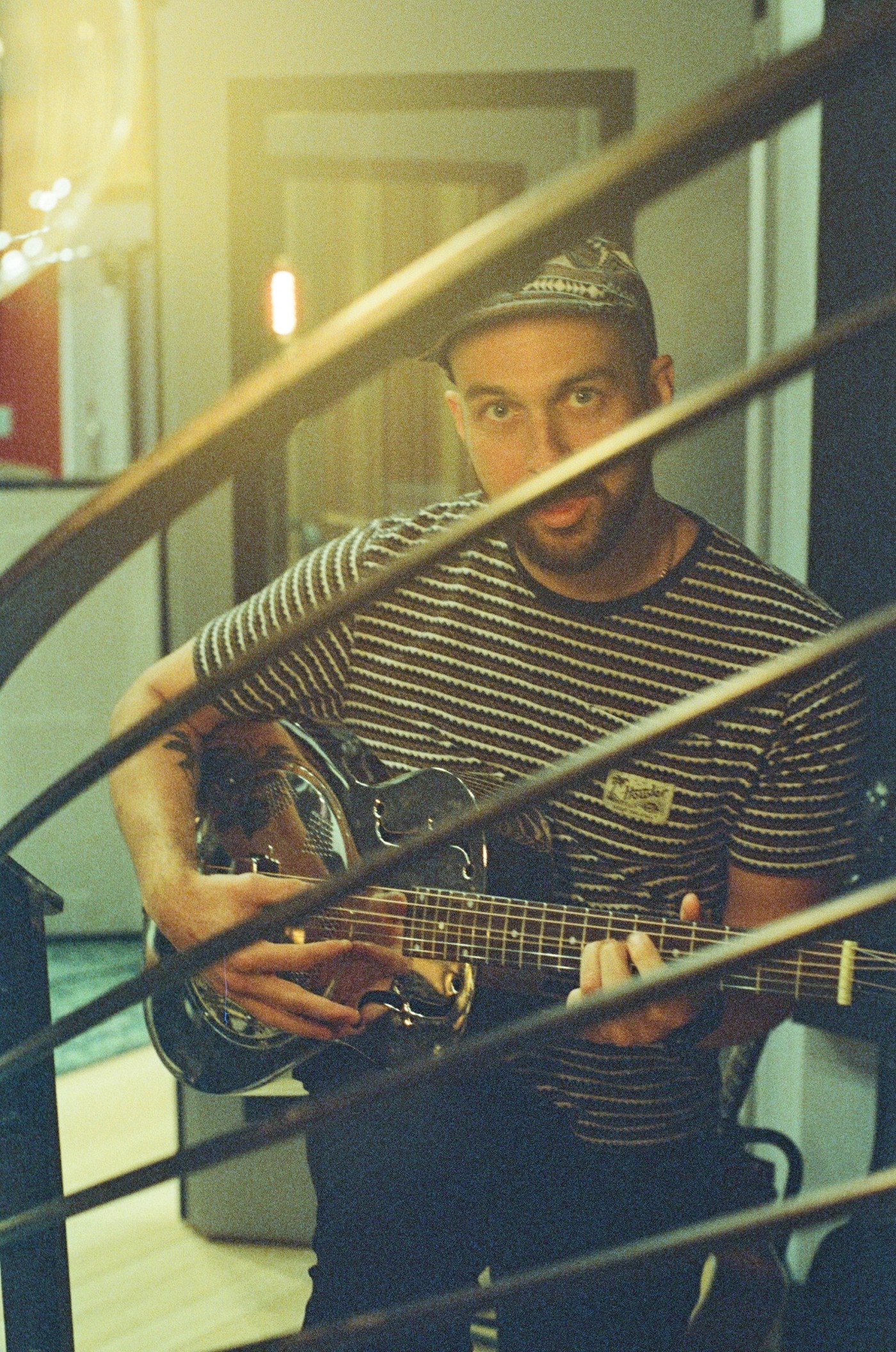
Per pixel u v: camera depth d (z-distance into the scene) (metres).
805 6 1.88
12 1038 0.85
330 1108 0.46
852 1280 1.46
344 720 1.31
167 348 2.31
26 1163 0.86
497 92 2.21
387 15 2.21
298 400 0.40
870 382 1.78
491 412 1.15
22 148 3.81
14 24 3.68
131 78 3.70
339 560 1.29
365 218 4.74
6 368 6.41
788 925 0.40
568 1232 1.24
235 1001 1.27
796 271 1.95
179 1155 0.50
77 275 6.22
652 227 2.20
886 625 0.37
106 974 3.74
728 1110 1.50
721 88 0.33
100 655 3.93
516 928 1.24
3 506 3.93
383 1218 1.17
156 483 0.42
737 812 1.22
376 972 1.29
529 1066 1.23
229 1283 2.19
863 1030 1.61
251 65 2.24
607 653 1.21
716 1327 1.34
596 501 1.10
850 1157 1.88
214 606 2.32
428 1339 1.10
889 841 1.57
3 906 0.86
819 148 1.77
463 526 0.41
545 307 1.09
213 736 1.36
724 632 1.20
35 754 3.96
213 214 2.28
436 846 0.43
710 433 2.20
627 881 1.23
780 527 2.06
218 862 1.36
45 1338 0.87
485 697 1.24
